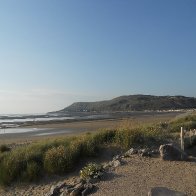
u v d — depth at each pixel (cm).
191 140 2061
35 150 1848
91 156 1750
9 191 1577
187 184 1241
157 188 1106
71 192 1302
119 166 1524
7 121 10025
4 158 1767
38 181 1608
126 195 1201
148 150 1719
